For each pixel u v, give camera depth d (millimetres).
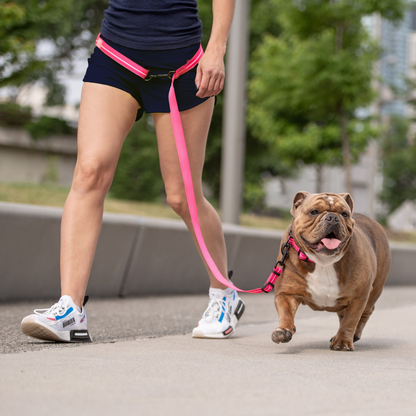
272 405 1927
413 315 5738
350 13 16391
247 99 22766
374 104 19312
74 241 3273
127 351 2928
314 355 3119
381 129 18406
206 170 28562
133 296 7043
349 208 3350
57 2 10672
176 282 7617
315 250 3061
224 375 2393
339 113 17438
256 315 5480
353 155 18500
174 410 1811
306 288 3227
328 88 16625
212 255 3730
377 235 3793
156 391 2045
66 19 22703
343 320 3385
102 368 2412
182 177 3566
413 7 16531
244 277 8438
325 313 5914
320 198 3174
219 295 3736
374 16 18141
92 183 3297
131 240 6898
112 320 4637
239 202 9125
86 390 2018
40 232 5918
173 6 3379
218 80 3340
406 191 43719
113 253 6691
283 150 18375
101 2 24766
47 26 22125
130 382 2168
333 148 18438
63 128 31375
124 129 3400
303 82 16688
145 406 1842
